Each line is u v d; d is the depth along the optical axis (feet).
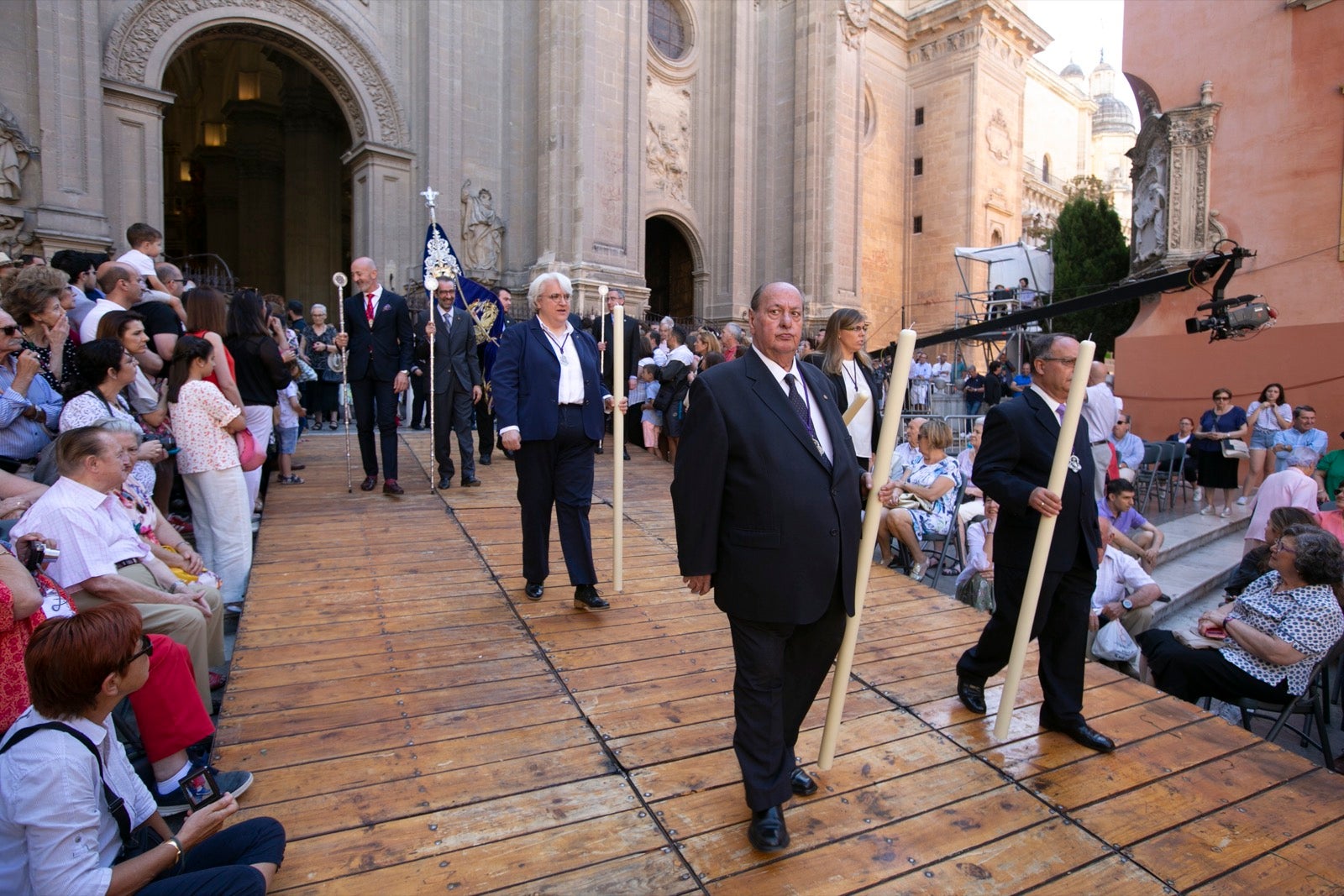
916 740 10.87
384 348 22.91
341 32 50.14
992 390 48.29
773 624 8.23
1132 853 8.66
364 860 7.94
